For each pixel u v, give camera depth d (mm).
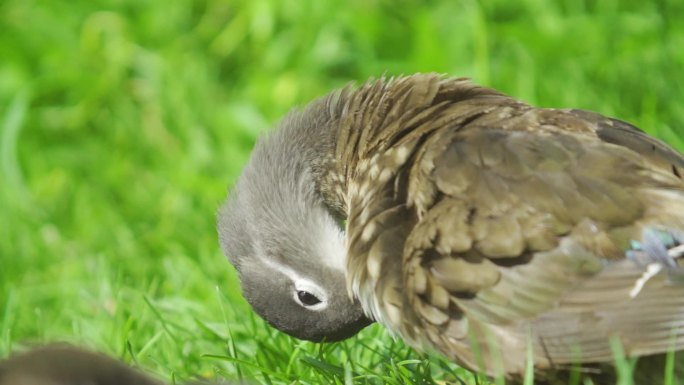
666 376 9336
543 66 16719
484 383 11039
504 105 10641
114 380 9320
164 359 12273
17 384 9203
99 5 19453
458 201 9898
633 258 9398
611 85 16516
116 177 17906
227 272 14352
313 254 11898
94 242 16656
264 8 18391
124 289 13828
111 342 12633
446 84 11023
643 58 16547
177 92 18406
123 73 18969
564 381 9734
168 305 13156
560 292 9484
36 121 18906
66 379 9203
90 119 18891
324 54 18078
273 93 17953
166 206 16828
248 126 17719
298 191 11930
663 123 15656
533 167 9836
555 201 9648
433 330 9906
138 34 19172
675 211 9445
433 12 17641
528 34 16891
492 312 9656
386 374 11250
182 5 19219
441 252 9812
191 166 17500
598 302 9383
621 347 9203
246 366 11688
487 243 9672
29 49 19312
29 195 17562
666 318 9172
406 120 10836
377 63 17641
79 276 15453
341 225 11930
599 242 9469
